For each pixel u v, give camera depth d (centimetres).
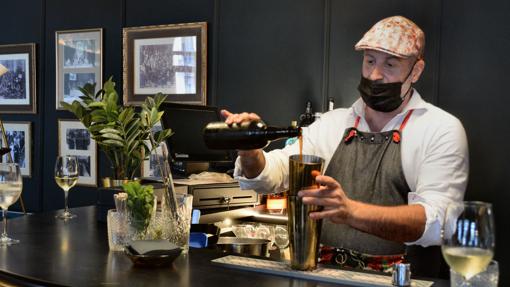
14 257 163
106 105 239
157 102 253
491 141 312
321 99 360
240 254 170
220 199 244
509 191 308
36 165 491
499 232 310
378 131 204
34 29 491
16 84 497
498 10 310
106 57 452
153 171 410
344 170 200
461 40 319
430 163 183
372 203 192
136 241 160
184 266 154
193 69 405
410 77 193
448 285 138
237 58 391
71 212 253
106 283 137
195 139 274
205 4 405
